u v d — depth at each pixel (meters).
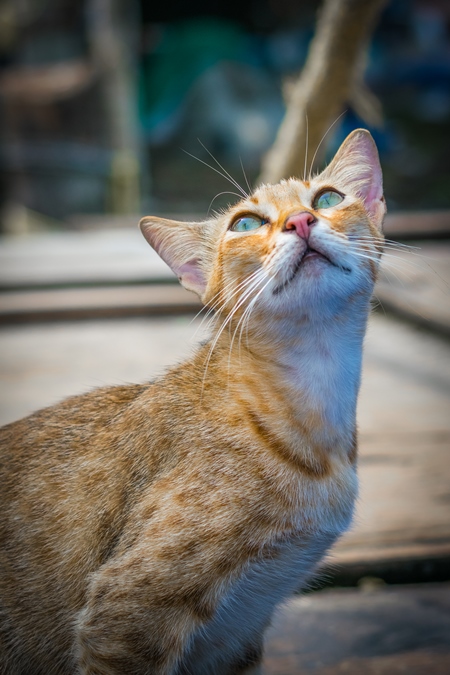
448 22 3.30
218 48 3.16
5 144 2.76
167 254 0.68
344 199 0.65
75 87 2.68
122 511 0.60
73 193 2.74
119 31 2.62
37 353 1.27
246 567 0.59
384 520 0.79
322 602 0.73
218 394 0.61
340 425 0.63
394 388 1.09
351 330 0.64
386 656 0.67
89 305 1.44
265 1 3.44
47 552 0.60
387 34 3.29
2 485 0.62
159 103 3.11
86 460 0.61
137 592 0.57
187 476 0.59
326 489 0.61
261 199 0.65
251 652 0.65
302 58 3.25
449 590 0.74
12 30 3.05
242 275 0.64
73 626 0.60
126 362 1.20
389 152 2.95
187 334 1.34
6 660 0.61
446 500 0.82
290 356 0.62
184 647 0.58
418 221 1.88
